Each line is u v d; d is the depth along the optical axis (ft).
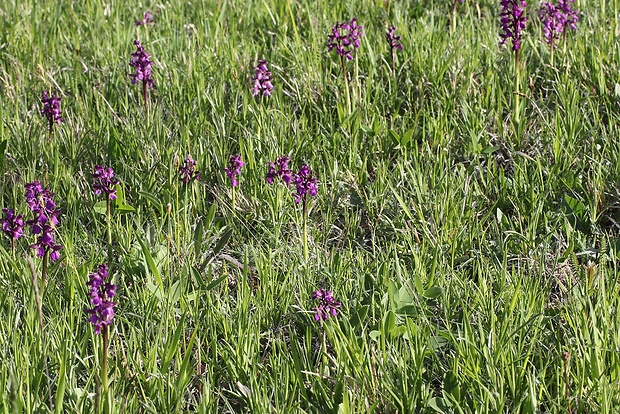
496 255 20.26
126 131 24.72
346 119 24.88
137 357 16.44
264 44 30.19
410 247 19.70
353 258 20.35
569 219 21.15
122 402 14.99
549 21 26.55
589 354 15.98
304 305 18.31
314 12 32.50
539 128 24.90
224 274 18.89
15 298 18.54
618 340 16.11
